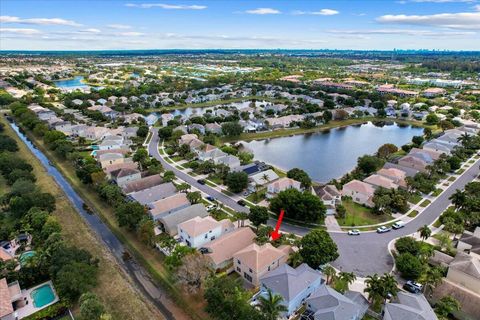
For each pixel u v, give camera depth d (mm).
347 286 65188
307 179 113938
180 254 71688
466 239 80688
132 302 65500
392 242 86000
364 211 102562
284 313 60312
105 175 117062
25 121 183000
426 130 186875
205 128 188500
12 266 68562
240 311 56844
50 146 153000
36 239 80312
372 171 131000
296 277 64438
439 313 58719
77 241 85375
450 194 114500
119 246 84562
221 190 115688
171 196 100250
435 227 93188
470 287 64562
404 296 59719
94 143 165000
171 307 64875
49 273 67875
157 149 160500
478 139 166000
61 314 61406
